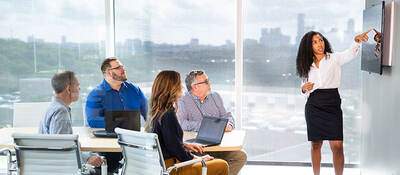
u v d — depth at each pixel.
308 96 4.69
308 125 4.71
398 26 3.73
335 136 4.61
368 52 4.49
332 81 4.59
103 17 5.53
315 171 4.80
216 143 3.67
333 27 5.28
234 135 4.01
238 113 5.49
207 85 4.41
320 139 4.64
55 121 3.69
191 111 4.40
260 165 5.55
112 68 4.83
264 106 5.47
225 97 5.52
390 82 3.97
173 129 3.35
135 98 4.94
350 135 5.38
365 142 4.99
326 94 4.59
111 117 4.00
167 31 5.50
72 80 3.84
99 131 4.07
